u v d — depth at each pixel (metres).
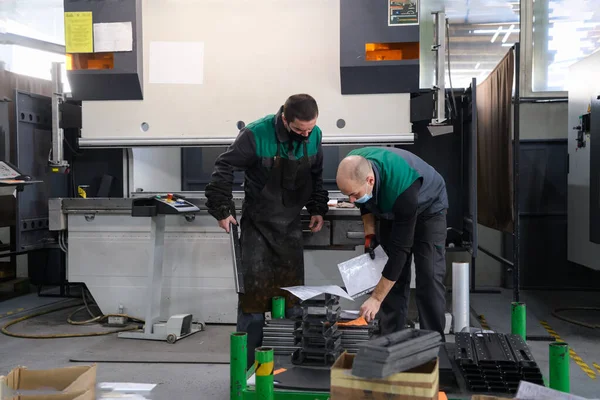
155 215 3.44
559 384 1.87
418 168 2.50
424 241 2.67
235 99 3.61
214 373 2.97
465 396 1.94
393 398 1.52
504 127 3.68
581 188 4.16
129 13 3.52
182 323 3.54
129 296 3.92
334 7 3.53
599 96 3.66
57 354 3.30
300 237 2.75
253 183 2.67
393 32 3.41
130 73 3.54
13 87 4.85
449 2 5.02
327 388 1.96
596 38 5.02
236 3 3.57
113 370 3.02
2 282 5.09
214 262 3.86
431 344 1.62
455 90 4.27
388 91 3.52
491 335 2.41
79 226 3.93
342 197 4.16
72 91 3.62
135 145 3.66
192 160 4.86
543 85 5.12
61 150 3.88
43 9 5.25
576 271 5.09
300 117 2.35
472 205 3.49
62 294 4.88
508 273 5.11
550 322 4.04
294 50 3.57
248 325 2.71
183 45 3.60
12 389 1.90
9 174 3.93
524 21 5.02
